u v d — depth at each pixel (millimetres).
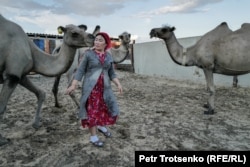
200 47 6461
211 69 6422
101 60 3979
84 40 4559
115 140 4598
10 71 4234
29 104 7195
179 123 5660
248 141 4711
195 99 8305
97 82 3949
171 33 6770
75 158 3904
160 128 5297
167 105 7352
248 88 10664
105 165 3732
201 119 5996
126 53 8492
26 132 4887
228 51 6219
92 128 4227
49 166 3684
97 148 4234
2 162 3756
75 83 3891
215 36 6488
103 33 4031
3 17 4441
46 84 11531
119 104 7375
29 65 4512
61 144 4367
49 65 4719
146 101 7914
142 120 5816
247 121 5930
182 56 6758
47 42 14875
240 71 6391
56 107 6672
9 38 4230
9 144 4324
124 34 8391
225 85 11727
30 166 3670
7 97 4297
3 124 5344
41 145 4320
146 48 16578
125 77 14547
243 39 6289
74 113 6184
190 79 13438
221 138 4840
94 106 3947
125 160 3887
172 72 14625
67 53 4715
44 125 5293
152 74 16172
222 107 7250
